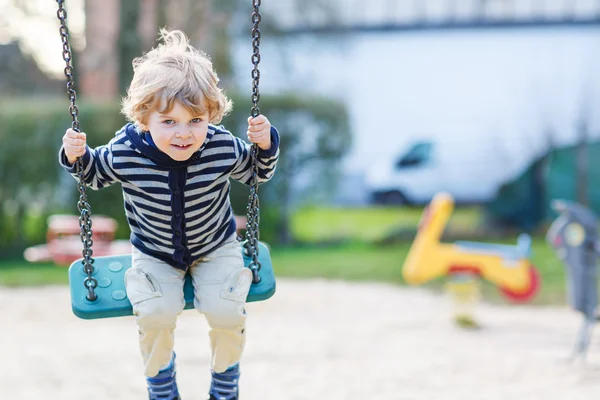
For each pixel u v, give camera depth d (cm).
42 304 1026
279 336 820
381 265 1355
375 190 1842
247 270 334
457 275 897
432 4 1877
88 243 334
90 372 668
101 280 340
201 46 1792
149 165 310
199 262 337
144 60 312
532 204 1695
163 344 329
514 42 1856
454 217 1767
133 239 337
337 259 1425
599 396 580
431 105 1873
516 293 900
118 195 1469
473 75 1862
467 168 1822
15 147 1443
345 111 1559
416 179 1822
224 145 320
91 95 1873
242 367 682
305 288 1141
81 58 1828
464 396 585
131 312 333
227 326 329
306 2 1823
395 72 1881
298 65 1856
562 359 713
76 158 313
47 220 1473
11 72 2150
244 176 337
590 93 1809
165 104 290
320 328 866
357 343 786
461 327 880
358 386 615
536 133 1803
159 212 315
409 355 730
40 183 1458
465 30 1867
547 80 1839
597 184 1731
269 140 326
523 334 843
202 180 314
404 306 1018
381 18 1884
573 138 1780
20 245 1481
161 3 1758
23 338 816
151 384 338
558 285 1176
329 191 1571
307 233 1658
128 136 313
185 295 334
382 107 1881
